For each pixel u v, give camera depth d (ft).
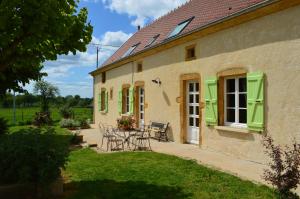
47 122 75.72
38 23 19.65
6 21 19.19
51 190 19.81
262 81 26.89
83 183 22.59
